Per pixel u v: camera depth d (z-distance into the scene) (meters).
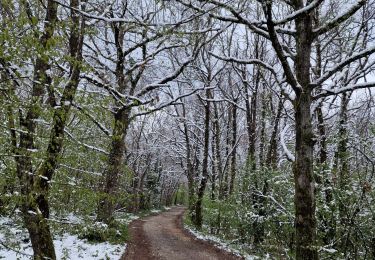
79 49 7.13
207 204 22.98
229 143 31.64
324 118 14.70
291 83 8.14
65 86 5.53
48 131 6.31
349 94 12.91
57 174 6.81
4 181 5.58
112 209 14.38
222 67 23.58
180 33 9.04
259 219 16.20
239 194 18.56
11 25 4.14
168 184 65.06
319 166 12.32
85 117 5.92
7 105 4.80
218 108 32.59
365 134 12.78
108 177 13.42
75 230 7.74
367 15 13.48
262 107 20.94
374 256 11.02
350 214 10.97
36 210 6.38
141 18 13.57
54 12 6.68
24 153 5.31
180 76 22.50
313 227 7.98
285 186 14.91
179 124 34.06
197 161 35.25
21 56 4.29
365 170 11.22
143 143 40.34
